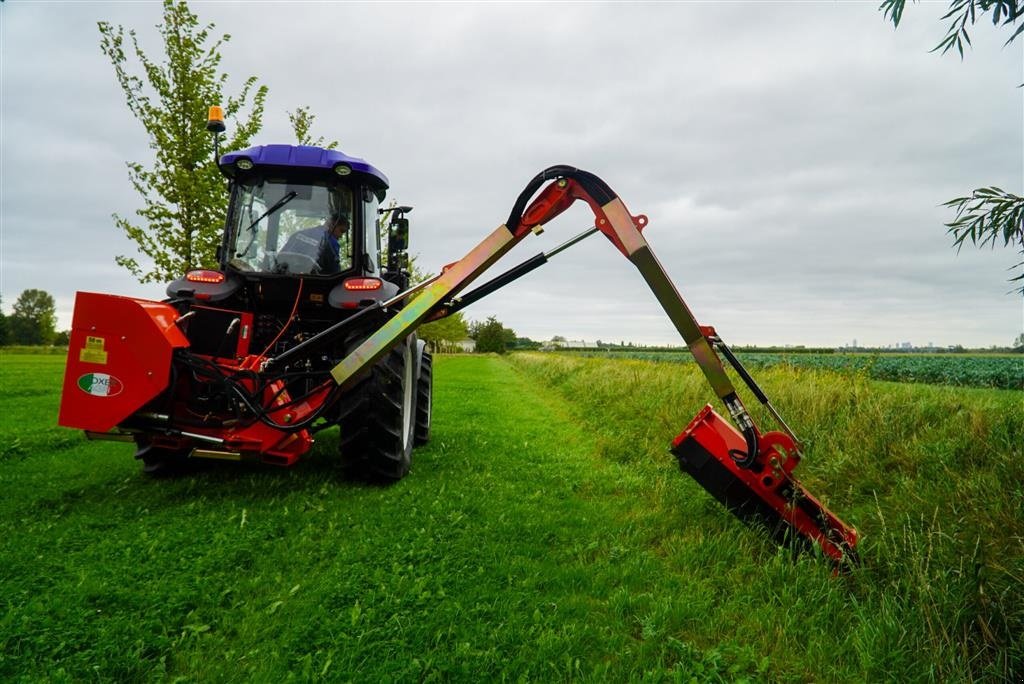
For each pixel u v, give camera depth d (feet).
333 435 23.03
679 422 22.71
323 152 16.17
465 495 14.92
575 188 11.47
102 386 12.73
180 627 8.21
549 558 11.15
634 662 7.58
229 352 14.58
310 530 11.91
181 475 16.10
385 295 15.58
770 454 10.64
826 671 7.40
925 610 7.98
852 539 10.05
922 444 14.38
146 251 33.04
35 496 13.82
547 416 32.50
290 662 7.41
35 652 7.25
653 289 10.84
